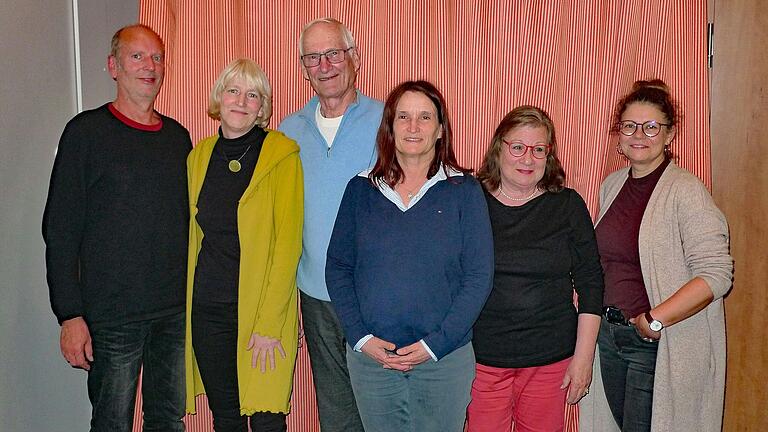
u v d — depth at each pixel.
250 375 1.98
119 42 1.98
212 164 2.00
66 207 1.90
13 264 2.04
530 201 1.95
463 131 2.40
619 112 2.08
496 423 1.96
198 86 2.44
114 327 1.97
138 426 2.54
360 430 2.22
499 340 1.91
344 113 2.10
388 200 1.84
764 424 2.46
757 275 2.43
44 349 2.21
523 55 2.36
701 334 1.94
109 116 1.97
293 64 2.43
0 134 1.96
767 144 2.37
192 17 2.42
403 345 1.79
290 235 1.99
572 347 1.95
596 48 2.33
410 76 2.39
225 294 1.96
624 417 2.04
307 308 2.15
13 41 2.01
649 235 1.94
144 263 1.99
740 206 2.43
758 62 2.35
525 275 1.90
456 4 2.37
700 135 2.30
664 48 2.31
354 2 2.38
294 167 2.01
